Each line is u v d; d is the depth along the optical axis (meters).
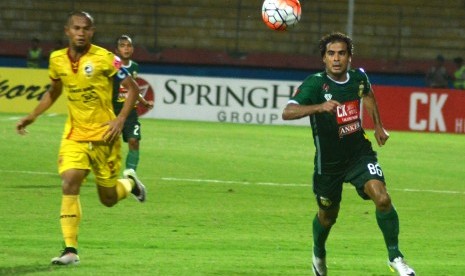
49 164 46.50
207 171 46.28
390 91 80.50
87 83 21.58
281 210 34.28
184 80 82.06
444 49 100.56
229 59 97.00
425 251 26.34
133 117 38.41
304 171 47.78
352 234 29.31
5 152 51.16
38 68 89.81
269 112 81.81
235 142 62.72
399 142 68.44
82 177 21.73
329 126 20.17
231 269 21.81
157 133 66.94
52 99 22.77
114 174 22.66
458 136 77.12
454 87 89.62
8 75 81.75
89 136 21.77
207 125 77.25
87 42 21.58
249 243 26.62
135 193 24.72
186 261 22.80
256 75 94.31
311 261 23.66
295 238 27.98
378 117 21.20
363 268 22.73
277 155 55.59
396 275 21.77
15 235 26.66
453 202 38.44
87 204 34.00
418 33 100.56
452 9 101.19
